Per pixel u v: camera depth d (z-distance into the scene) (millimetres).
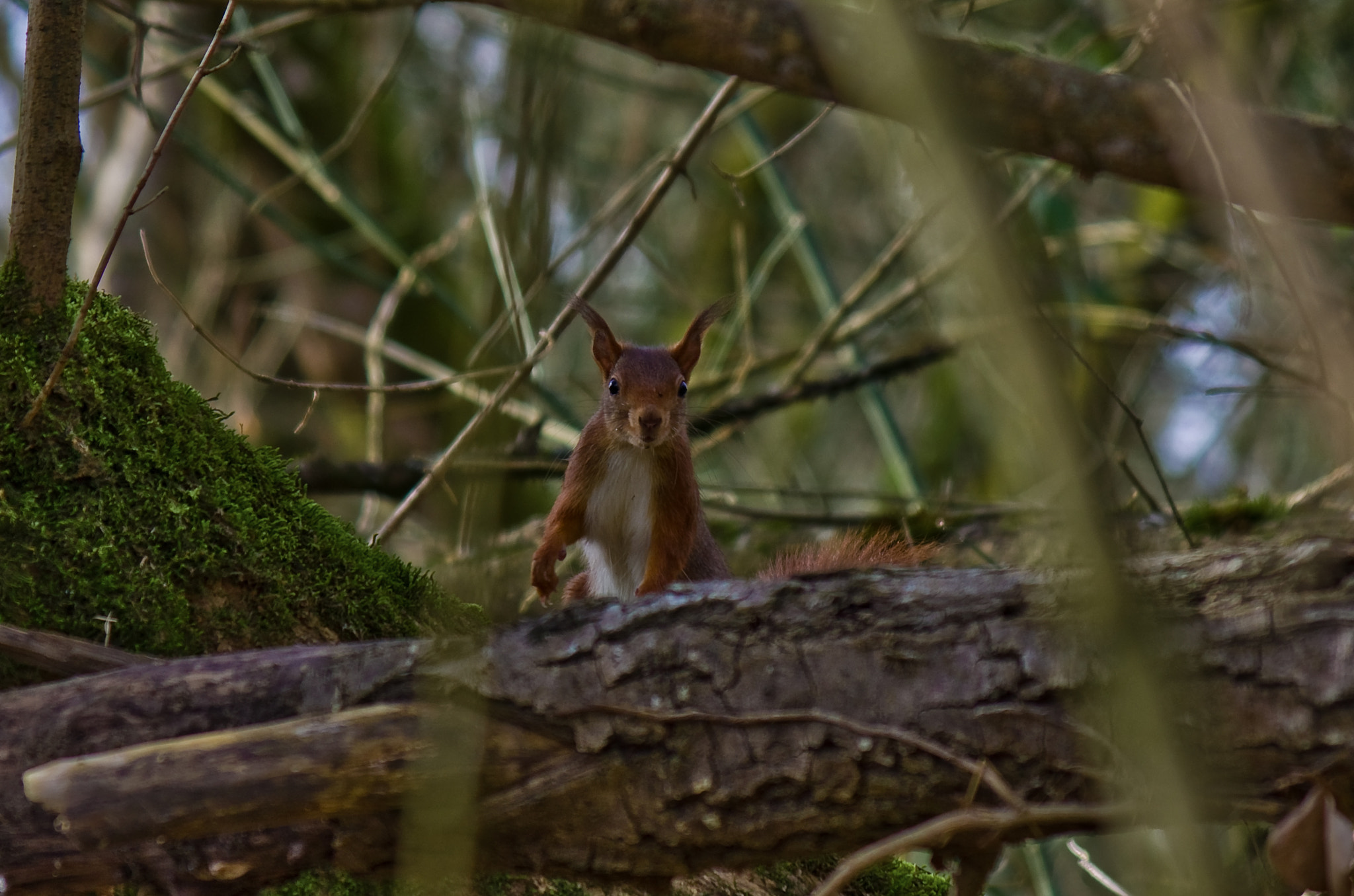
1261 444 15375
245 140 16812
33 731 4293
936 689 4012
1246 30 13812
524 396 11430
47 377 5461
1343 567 3775
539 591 7426
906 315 13797
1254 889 5898
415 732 4008
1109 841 9094
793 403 11391
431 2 9047
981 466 15328
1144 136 5664
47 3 5328
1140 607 2523
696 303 13742
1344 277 9711
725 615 4207
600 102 19688
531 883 5223
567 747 4211
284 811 3934
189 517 5500
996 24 14383
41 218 5504
